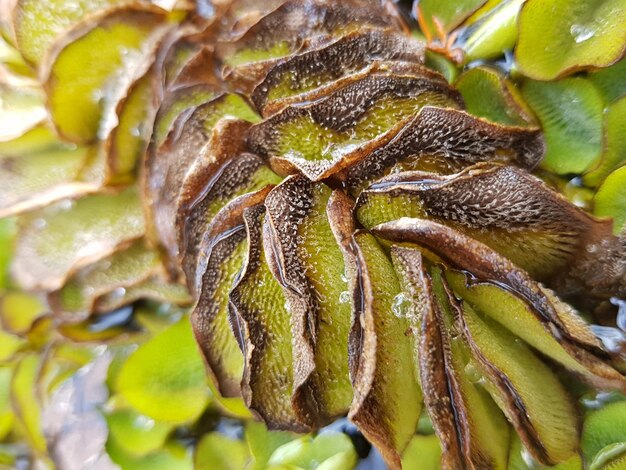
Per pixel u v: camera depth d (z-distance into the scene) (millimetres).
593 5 51
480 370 46
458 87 55
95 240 65
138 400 62
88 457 63
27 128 67
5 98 70
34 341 70
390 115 50
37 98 70
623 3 50
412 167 48
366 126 50
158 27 61
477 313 48
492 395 47
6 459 69
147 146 60
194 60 57
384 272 45
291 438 58
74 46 60
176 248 57
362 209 46
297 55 52
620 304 49
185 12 61
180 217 54
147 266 65
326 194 48
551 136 53
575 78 53
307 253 47
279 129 50
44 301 67
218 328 54
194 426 62
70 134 67
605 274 48
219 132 51
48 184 68
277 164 50
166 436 62
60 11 63
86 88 64
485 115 55
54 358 69
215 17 60
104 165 66
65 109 65
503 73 55
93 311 65
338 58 53
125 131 62
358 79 48
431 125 46
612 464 47
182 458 61
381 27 57
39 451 67
